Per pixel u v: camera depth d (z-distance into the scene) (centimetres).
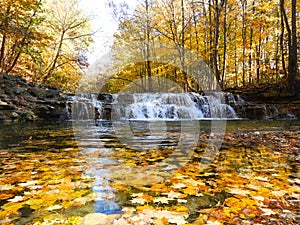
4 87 738
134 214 105
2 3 930
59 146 285
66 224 96
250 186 142
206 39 1580
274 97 1012
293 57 1016
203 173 170
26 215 104
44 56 1468
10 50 1186
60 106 784
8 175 163
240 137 352
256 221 98
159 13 1544
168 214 105
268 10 1521
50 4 1369
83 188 138
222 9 1396
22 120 670
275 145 285
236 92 1150
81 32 1520
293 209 109
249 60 1608
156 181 152
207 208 111
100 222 98
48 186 141
